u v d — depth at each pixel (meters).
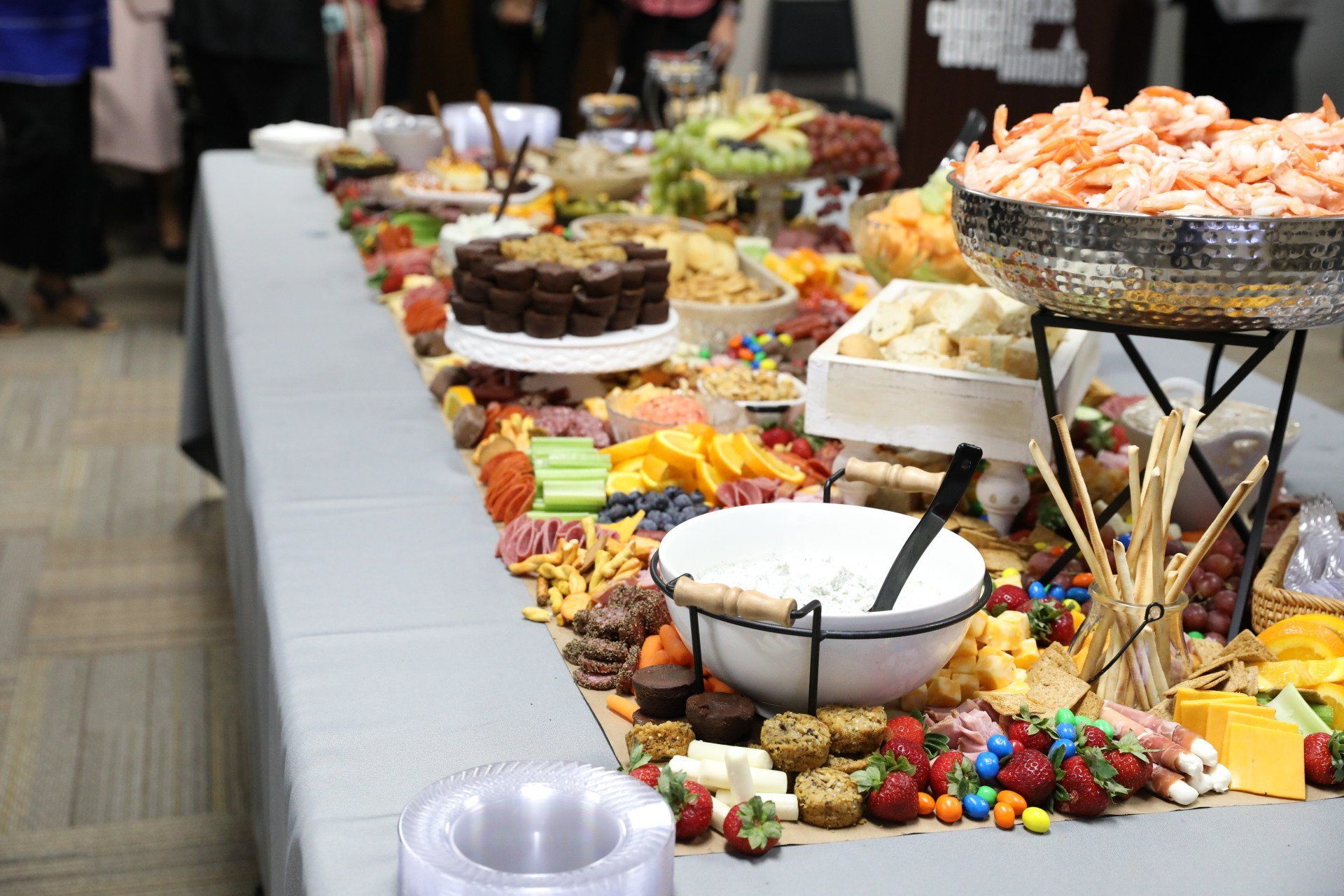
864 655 0.78
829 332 1.66
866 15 5.74
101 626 2.39
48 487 3.03
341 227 2.51
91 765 1.97
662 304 1.50
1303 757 0.81
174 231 5.05
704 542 0.91
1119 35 4.73
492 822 0.66
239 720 2.11
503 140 3.13
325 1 4.24
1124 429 1.36
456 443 1.40
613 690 0.91
